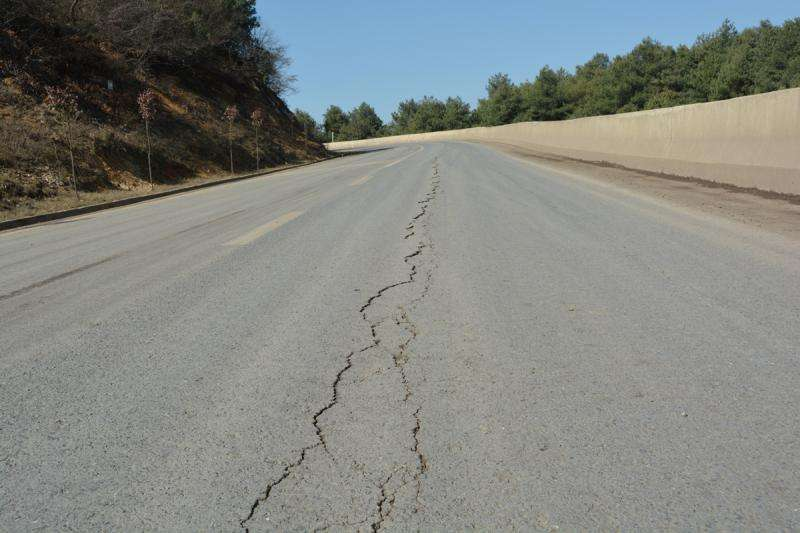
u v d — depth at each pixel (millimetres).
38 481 2266
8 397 3014
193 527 1968
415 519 1970
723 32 68375
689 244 6348
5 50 21156
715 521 1918
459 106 115562
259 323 4082
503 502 2045
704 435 2436
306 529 1939
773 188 10492
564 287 4758
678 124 15469
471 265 5625
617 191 11727
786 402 2693
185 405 2865
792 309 4012
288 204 11578
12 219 11805
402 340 3664
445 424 2596
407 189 13289
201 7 34125
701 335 3576
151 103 25172
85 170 18172
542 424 2568
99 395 3006
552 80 84688
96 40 26938
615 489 2100
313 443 2477
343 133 123625
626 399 2779
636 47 67062
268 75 44094
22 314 4539
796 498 2021
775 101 10938
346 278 5273
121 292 5086
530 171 17844
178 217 10688
